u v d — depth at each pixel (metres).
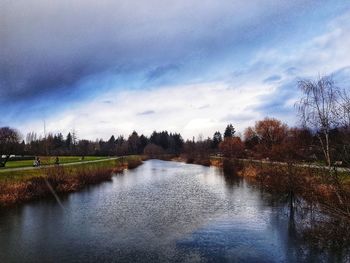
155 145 176.12
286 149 32.69
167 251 19.16
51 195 38.69
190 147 142.50
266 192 38.50
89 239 21.61
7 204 32.28
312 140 17.62
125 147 149.50
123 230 23.62
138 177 60.34
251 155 70.44
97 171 55.00
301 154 18.64
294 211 27.75
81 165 60.09
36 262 17.86
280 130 58.53
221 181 51.25
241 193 38.50
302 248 19.08
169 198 36.53
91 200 35.56
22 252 19.33
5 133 70.81
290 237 21.06
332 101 16.64
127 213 29.06
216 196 37.06
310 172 19.06
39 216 28.09
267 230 22.75
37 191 37.47
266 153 49.75
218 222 25.31
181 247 19.78
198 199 35.47
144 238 21.67
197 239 21.23
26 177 40.38
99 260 17.95
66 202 34.41
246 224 24.50
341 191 16.19
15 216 28.14
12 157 74.56
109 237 21.97
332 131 15.98
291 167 32.31
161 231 23.20
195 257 18.17
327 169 16.95
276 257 17.88
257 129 65.25
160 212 29.30
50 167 45.44
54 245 20.50
